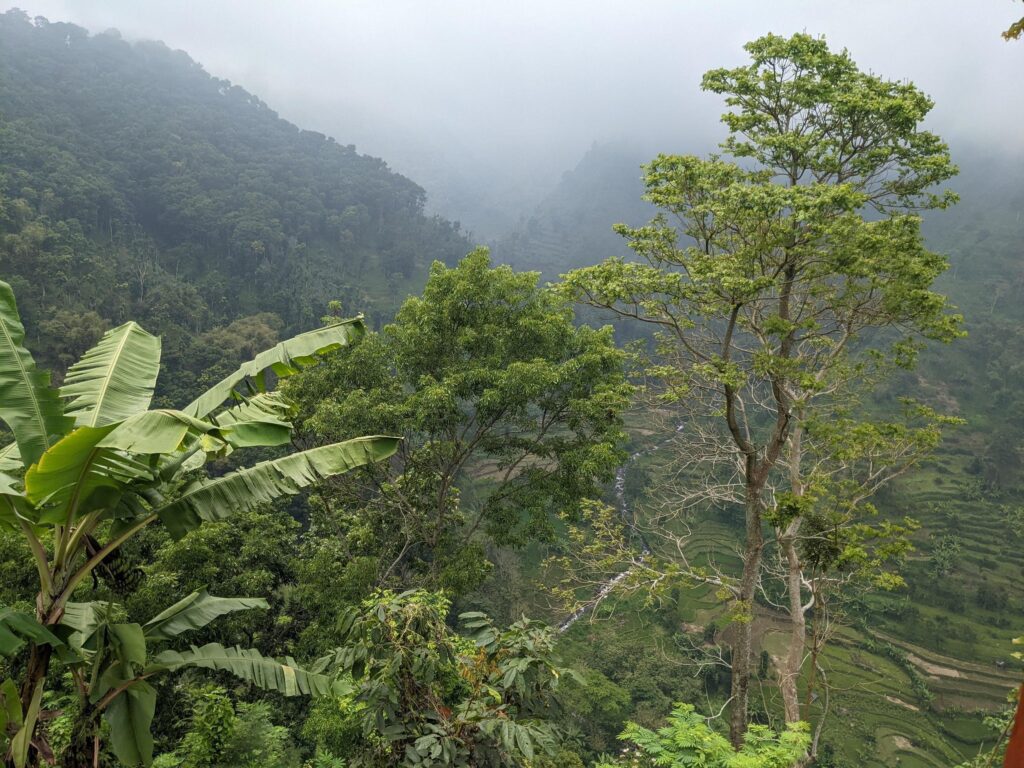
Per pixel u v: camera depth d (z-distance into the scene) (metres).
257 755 10.13
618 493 54.06
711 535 59.53
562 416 16.80
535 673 6.07
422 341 16.42
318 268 116.06
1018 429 86.50
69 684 10.29
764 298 12.60
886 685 47.41
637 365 15.05
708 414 14.36
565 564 14.62
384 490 17.38
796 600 12.58
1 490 5.12
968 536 67.25
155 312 69.19
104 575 5.98
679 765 6.41
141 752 5.99
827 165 11.84
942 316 11.14
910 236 11.21
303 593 15.98
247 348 68.38
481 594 37.59
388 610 6.24
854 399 14.13
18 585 11.93
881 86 11.51
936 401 94.12
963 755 41.94
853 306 11.71
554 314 16.73
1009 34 2.96
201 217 107.00
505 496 16.89
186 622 6.86
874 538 11.42
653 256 12.80
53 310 59.53
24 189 82.44
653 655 38.62
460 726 5.84
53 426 5.22
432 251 148.25
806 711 10.92
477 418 15.98
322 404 15.58
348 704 10.11
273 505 19.62
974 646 53.19
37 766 5.68
